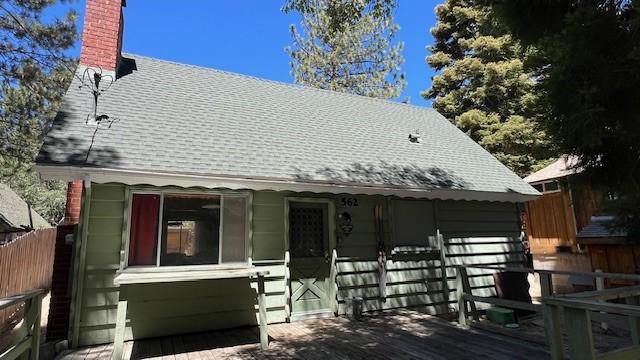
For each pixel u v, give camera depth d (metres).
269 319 6.82
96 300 5.66
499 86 18.12
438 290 8.74
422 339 5.80
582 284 10.34
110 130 6.38
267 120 8.76
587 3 3.63
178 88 8.77
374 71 21.52
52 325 5.76
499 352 5.11
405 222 8.63
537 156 16.77
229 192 6.73
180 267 6.05
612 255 9.16
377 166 8.40
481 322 7.04
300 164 7.37
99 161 5.52
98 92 6.78
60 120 6.24
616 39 3.35
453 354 5.04
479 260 9.48
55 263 5.94
